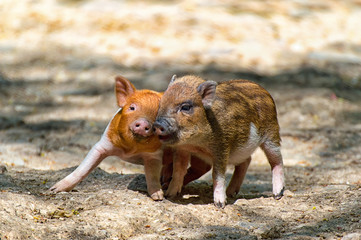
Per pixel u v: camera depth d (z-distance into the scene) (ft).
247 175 49.26
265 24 109.09
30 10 112.88
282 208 34.45
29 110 70.59
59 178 39.75
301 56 96.73
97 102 74.43
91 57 93.91
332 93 79.00
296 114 70.08
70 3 117.19
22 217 30.07
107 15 110.83
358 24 116.26
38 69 88.63
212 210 33.40
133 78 83.76
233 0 121.80
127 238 28.96
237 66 90.63
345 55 98.73
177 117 31.65
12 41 99.86
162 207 32.91
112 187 38.04
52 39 100.94
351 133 63.00
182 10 113.09
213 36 102.22
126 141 33.68
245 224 30.91
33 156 50.65
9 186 36.04
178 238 28.76
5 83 81.92
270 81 84.23
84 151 53.67
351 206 33.63
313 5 126.00
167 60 92.27
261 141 37.37
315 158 54.70
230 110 34.45
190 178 39.55
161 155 35.14
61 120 65.98
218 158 34.09
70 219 30.63
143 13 111.45
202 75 84.64
